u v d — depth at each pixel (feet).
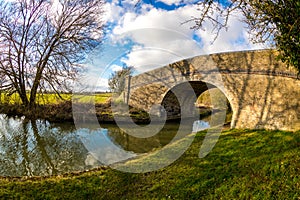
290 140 38.11
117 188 29.45
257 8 24.08
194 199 26.94
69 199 27.30
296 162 29.73
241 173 30.22
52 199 27.04
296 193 24.88
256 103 49.19
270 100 46.93
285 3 22.74
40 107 67.51
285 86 44.75
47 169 37.47
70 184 29.60
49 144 50.01
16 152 45.52
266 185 27.02
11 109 70.18
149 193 28.37
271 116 46.39
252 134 44.83
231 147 39.47
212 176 30.53
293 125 42.73
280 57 27.76
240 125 51.34
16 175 35.24
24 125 64.85
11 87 68.39
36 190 28.25
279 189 26.03
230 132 48.29
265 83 48.03
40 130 60.75
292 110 43.29
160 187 29.19
